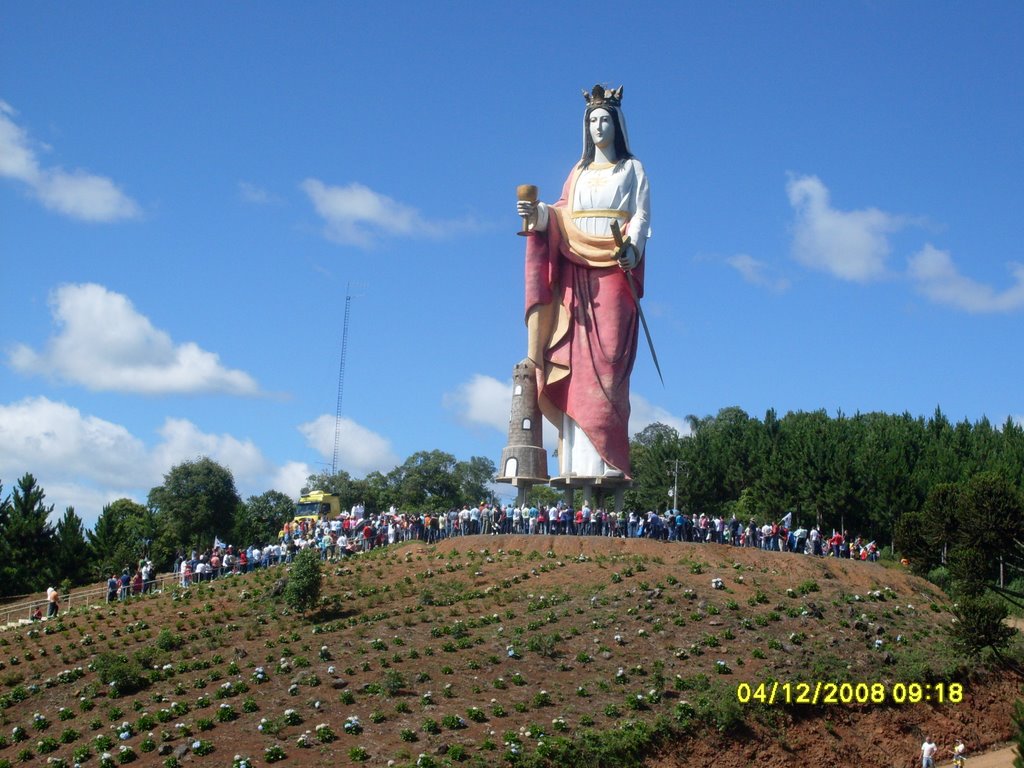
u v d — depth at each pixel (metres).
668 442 110.50
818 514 89.00
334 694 39.69
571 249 66.25
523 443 66.19
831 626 47.03
